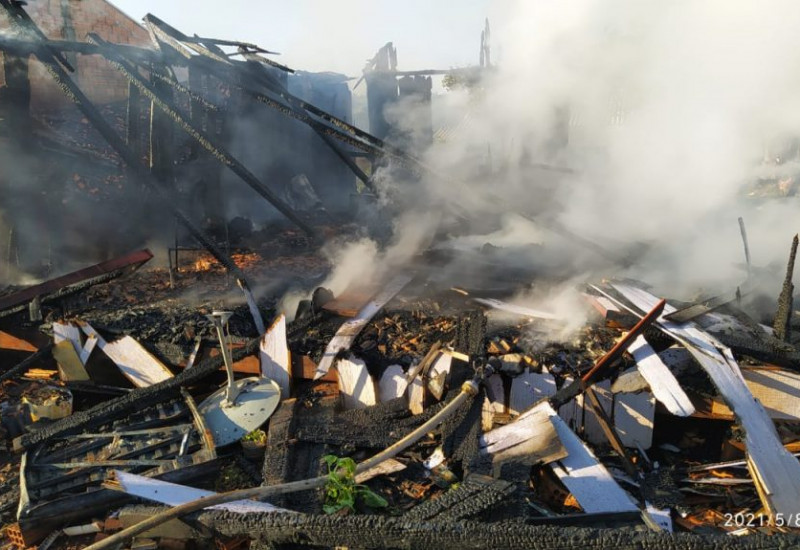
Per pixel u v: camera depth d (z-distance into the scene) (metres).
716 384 5.45
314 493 5.03
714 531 4.80
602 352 6.18
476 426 5.68
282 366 6.58
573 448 5.25
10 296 7.82
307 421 6.00
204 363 6.76
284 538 4.40
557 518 4.68
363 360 6.41
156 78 11.64
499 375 6.07
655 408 5.88
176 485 5.04
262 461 5.77
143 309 7.93
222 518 4.54
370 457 5.57
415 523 4.25
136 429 6.11
